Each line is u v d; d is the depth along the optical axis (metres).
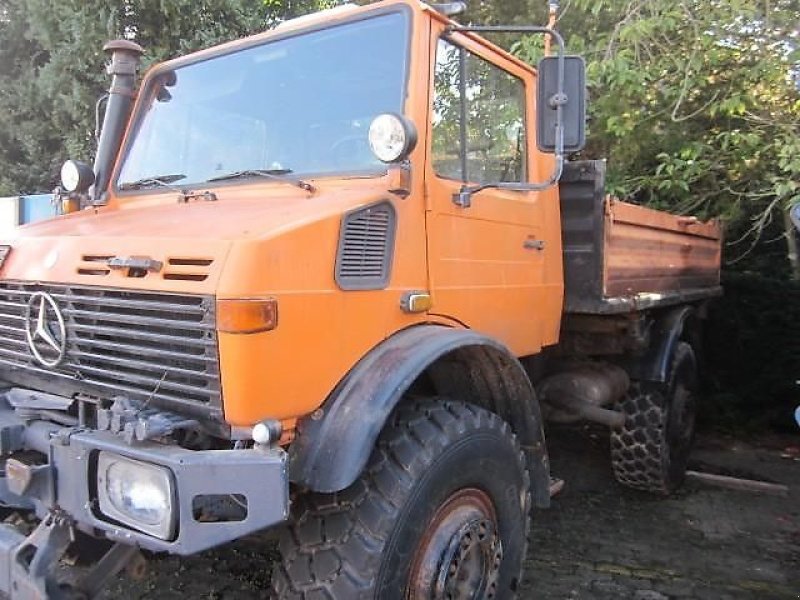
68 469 2.34
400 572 2.50
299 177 3.06
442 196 3.01
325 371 2.46
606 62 5.82
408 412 2.79
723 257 7.49
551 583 3.98
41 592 2.28
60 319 2.63
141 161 3.68
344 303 2.53
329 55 3.21
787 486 5.73
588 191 3.99
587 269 4.02
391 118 2.62
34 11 9.34
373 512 2.48
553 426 6.46
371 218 2.67
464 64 3.29
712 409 7.48
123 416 2.31
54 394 2.79
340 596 2.40
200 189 3.29
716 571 4.19
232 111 3.43
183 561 3.94
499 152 3.53
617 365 5.02
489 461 2.90
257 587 3.73
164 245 2.42
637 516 5.00
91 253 2.61
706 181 6.66
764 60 5.97
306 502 2.56
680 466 5.41
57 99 9.52
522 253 3.60
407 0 3.04
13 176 10.45
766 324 7.74
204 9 9.16
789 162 5.53
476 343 2.83
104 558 2.53
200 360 2.28
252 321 2.21
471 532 2.78
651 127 6.67
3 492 2.72
